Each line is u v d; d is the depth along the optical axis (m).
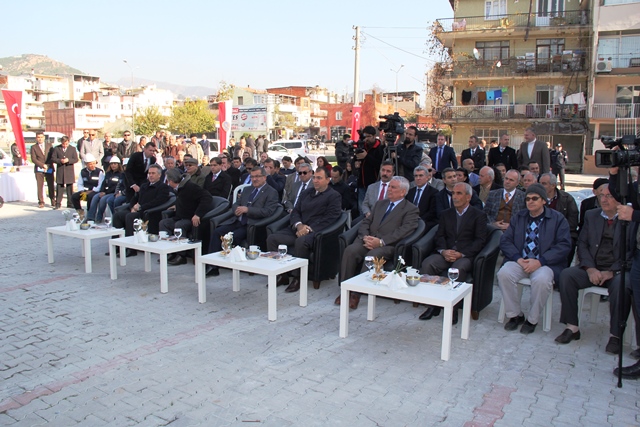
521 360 4.59
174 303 6.16
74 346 4.82
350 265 6.09
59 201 13.92
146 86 94.62
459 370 4.38
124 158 13.82
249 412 3.64
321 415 3.60
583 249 5.15
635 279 4.25
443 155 10.20
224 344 4.90
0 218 12.32
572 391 4.01
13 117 16.73
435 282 5.09
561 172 14.77
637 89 30.42
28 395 3.89
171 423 3.49
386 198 6.68
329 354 4.68
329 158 27.91
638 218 3.97
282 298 6.40
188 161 8.05
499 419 3.57
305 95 89.31
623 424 3.53
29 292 6.54
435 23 32.72
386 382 4.13
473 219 5.82
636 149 3.96
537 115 31.91
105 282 7.04
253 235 7.35
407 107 75.31
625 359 4.61
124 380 4.14
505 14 32.12
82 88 92.44
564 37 31.69
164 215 8.49
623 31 29.98
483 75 32.34
